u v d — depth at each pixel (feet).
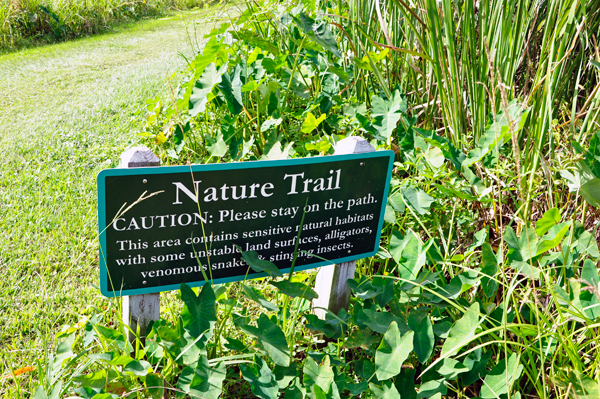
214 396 4.70
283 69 9.99
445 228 7.77
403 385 5.37
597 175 5.71
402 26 9.30
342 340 5.98
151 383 5.01
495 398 5.08
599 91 6.36
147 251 5.37
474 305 5.19
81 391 5.12
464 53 7.36
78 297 7.29
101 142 12.31
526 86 7.55
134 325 5.74
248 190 5.53
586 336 5.40
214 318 5.17
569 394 4.96
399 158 9.31
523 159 7.24
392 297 5.96
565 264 5.88
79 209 9.35
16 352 6.26
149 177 5.01
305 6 11.32
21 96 15.84
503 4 6.86
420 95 9.44
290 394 5.09
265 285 7.36
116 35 27.22
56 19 25.98
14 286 7.41
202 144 11.02
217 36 12.12
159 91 16.06
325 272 6.64
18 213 9.05
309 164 5.67
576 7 6.02
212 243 5.67
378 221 6.50
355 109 9.40
